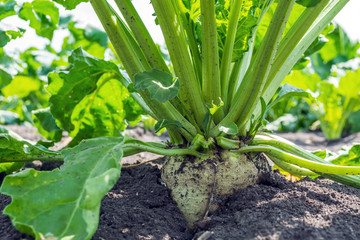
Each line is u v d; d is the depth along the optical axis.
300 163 0.44
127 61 0.45
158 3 0.41
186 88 0.45
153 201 0.47
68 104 0.59
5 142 0.46
